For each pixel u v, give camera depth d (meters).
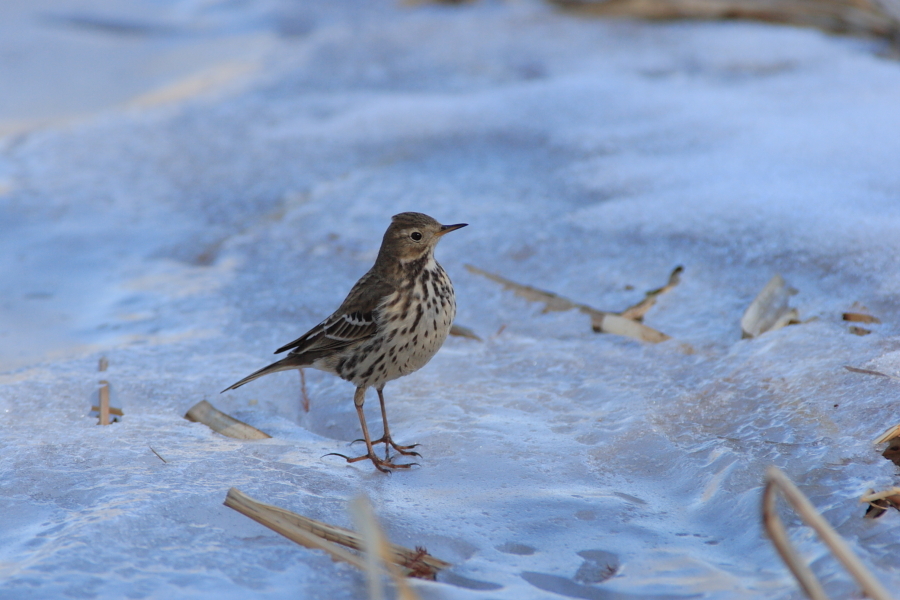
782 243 11.73
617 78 20.12
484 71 22.09
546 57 22.39
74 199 16.64
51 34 30.78
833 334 9.50
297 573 6.09
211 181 17.00
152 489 7.16
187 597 5.75
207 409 9.09
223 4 33.72
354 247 13.70
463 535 6.73
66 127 20.86
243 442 8.50
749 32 22.34
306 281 12.80
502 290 12.00
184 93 23.30
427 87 21.45
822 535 4.91
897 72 18.50
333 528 6.62
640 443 8.05
